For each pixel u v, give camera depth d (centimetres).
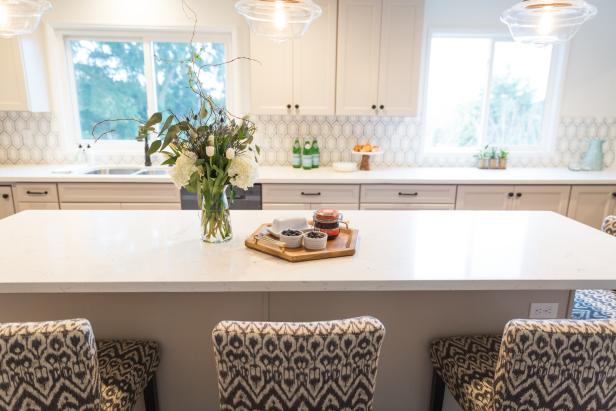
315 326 91
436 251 151
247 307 148
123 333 148
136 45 353
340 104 329
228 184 153
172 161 146
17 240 158
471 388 122
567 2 158
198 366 152
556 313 157
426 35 350
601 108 367
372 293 149
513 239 166
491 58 363
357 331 91
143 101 364
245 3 169
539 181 315
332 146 369
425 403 161
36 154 358
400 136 369
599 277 129
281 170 344
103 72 357
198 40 350
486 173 339
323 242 145
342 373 93
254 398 95
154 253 146
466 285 127
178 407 156
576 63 358
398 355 156
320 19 313
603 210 322
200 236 166
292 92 326
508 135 384
